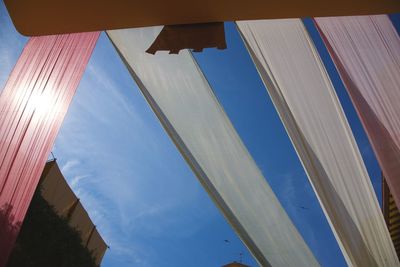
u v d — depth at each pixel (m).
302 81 3.24
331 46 3.15
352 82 2.99
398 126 2.67
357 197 2.92
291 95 3.20
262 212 3.00
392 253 2.77
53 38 2.92
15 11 2.00
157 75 3.41
